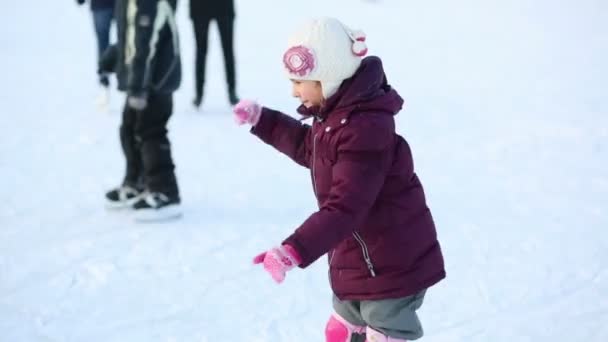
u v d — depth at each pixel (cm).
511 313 405
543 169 655
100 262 466
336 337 311
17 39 1386
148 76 499
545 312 405
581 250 483
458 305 414
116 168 661
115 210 552
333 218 257
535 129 785
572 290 430
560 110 868
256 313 406
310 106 287
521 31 1483
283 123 310
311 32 274
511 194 592
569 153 700
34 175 636
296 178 639
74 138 756
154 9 489
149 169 528
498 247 489
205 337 380
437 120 830
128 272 453
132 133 533
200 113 870
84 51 1287
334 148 272
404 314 291
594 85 1006
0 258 469
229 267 462
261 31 1516
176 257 475
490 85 1019
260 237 509
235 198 588
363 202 262
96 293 426
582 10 1741
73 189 603
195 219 541
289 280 446
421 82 1044
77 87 1004
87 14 1727
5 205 562
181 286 436
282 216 549
